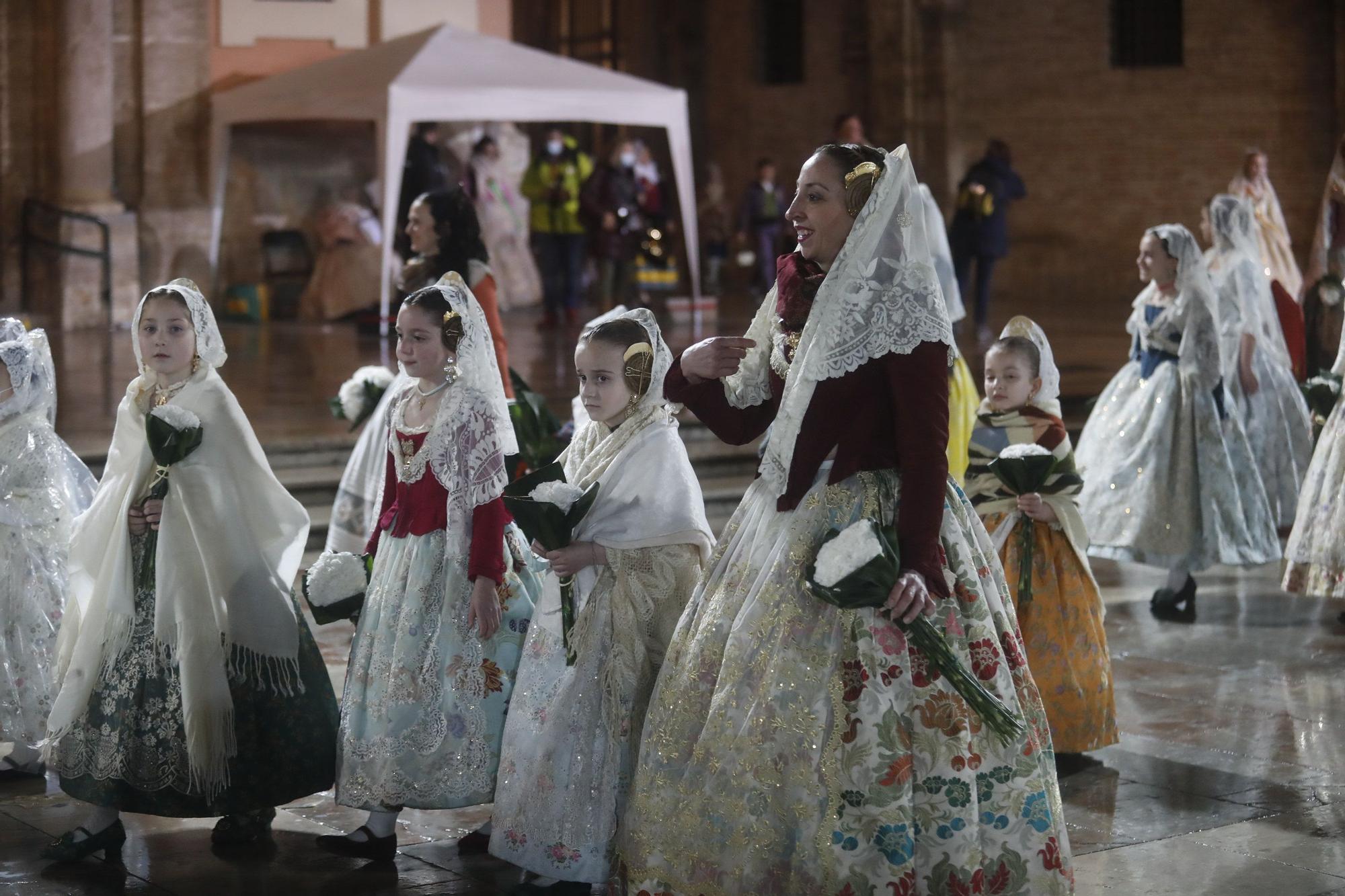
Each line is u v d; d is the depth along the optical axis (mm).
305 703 4145
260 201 17062
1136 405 6984
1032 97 19297
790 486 3383
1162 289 6957
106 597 4062
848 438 3354
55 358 12680
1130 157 18641
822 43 21094
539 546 3764
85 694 4055
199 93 16141
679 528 3764
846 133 15094
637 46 22500
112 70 15594
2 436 4652
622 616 3730
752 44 21797
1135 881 3951
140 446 4109
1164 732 5223
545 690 3783
